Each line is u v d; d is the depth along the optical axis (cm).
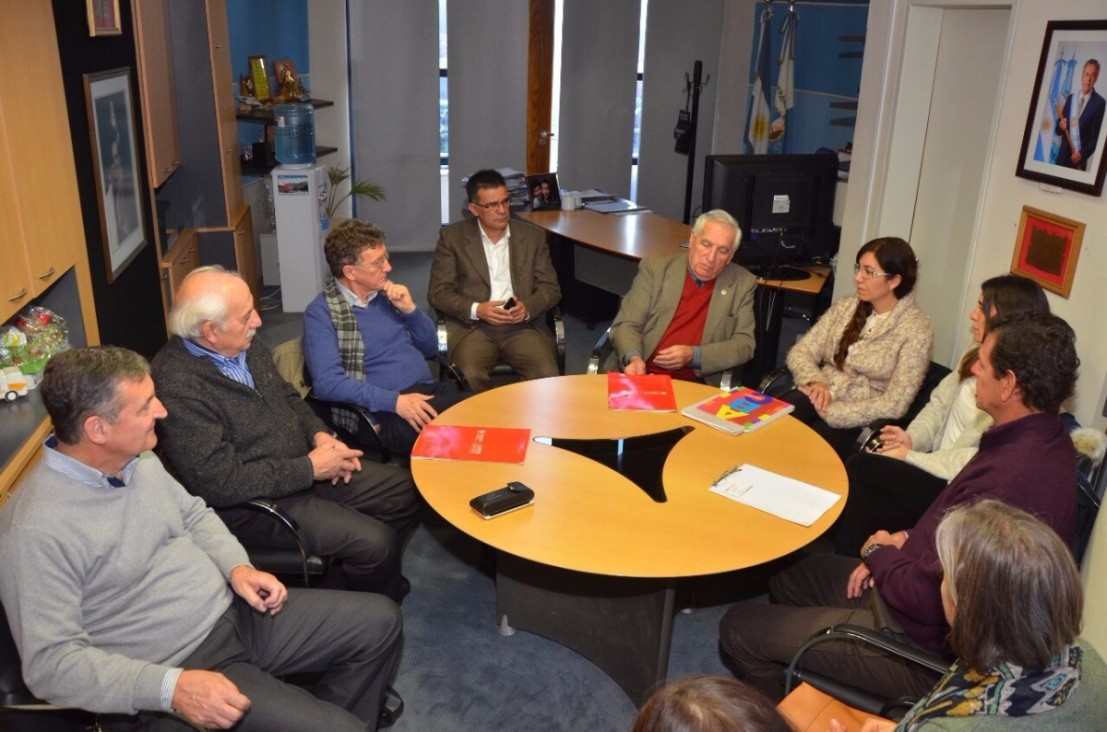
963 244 391
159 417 186
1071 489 195
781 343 559
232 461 241
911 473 269
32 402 271
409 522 295
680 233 498
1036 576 129
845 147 644
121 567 184
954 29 382
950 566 142
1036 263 311
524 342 396
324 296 322
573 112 773
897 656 185
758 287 424
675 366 346
